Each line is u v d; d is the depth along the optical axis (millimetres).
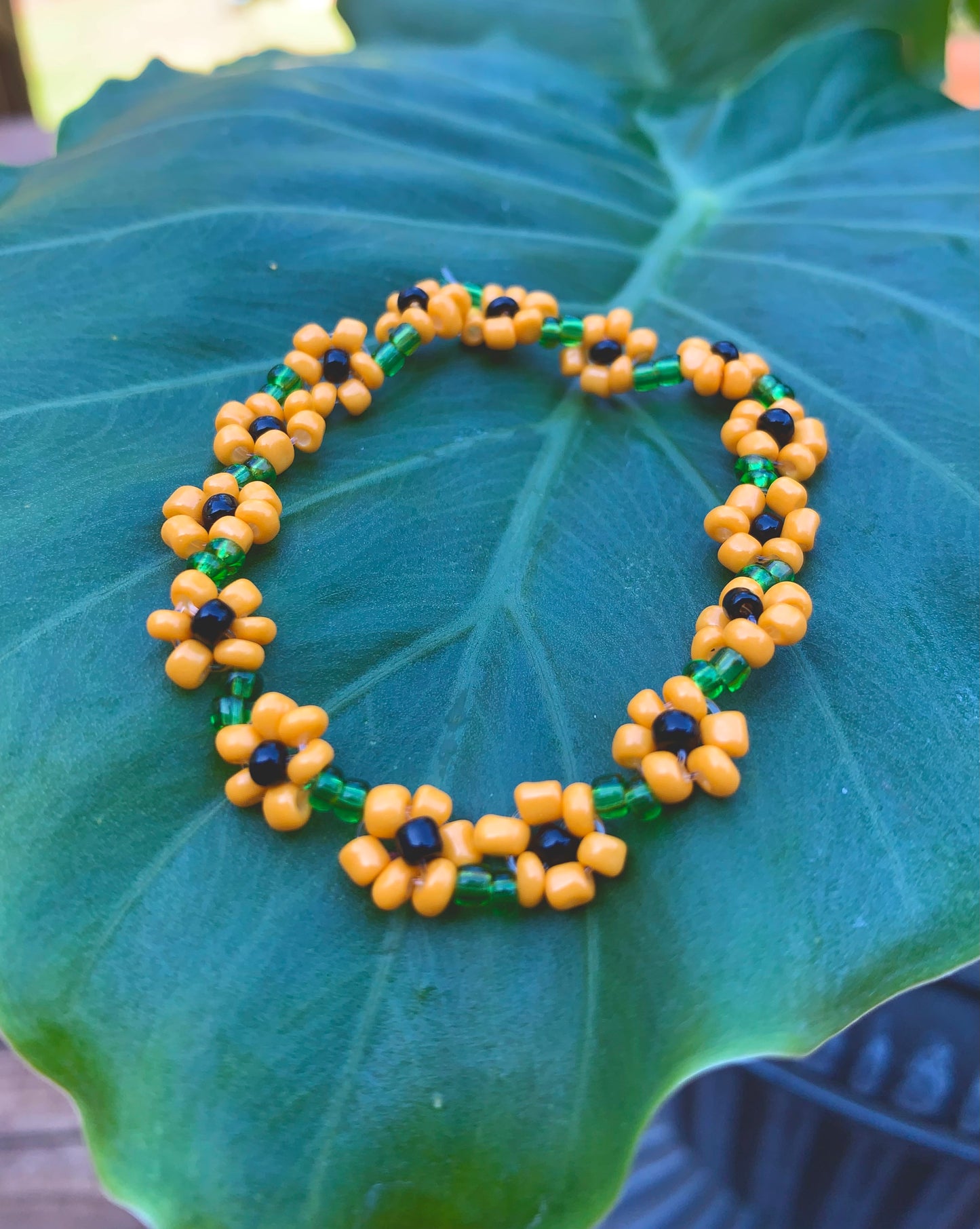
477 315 131
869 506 118
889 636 109
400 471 121
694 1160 168
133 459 115
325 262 132
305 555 115
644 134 163
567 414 128
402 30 204
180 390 121
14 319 120
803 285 137
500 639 112
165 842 99
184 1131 90
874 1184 140
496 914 99
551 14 199
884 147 155
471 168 149
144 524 111
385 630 111
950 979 126
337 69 156
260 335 126
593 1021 95
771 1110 140
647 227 149
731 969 96
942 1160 129
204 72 165
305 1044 93
